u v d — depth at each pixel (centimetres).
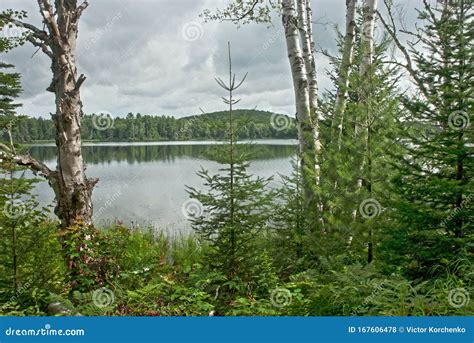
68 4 815
